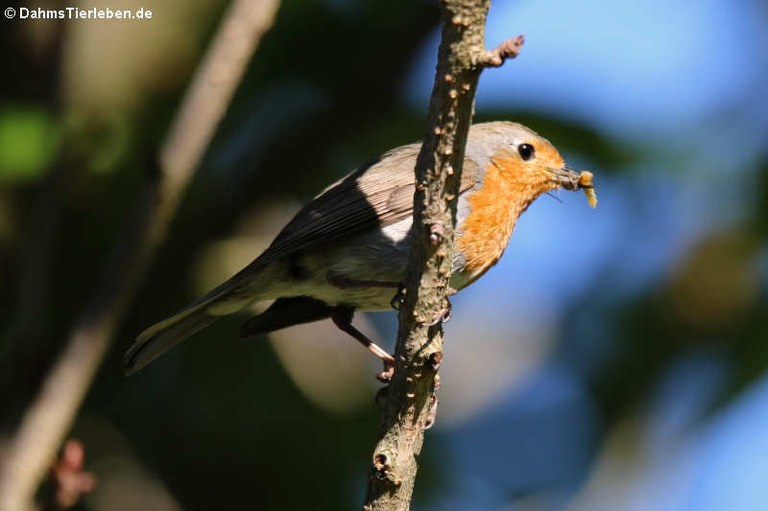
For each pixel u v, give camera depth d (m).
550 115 12.40
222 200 11.91
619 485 12.84
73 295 11.66
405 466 7.30
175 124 9.33
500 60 6.52
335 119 12.02
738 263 12.93
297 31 12.40
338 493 11.98
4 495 8.68
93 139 11.23
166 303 11.75
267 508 11.91
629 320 13.28
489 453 13.66
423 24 11.98
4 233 11.52
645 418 12.98
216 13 12.42
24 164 10.57
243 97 12.42
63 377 9.14
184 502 11.82
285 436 12.01
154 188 9.27
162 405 11.99
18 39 11.33
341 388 12.03
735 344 12.75
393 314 13.23
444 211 7.02
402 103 12.50
